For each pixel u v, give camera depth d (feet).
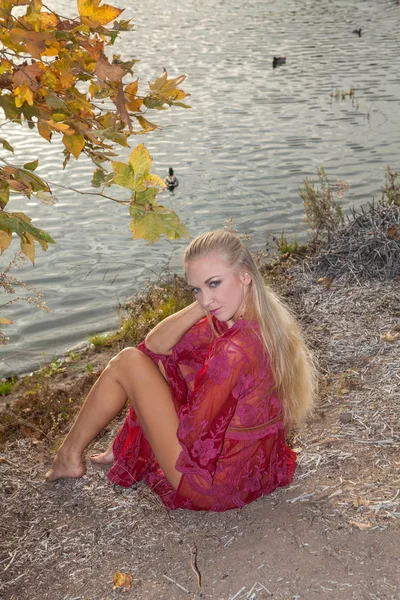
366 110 59.16
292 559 9.45
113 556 10.29
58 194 39.75
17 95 6.51
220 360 9.55
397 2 160.15
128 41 108.78
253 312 9.68
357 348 16.98
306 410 10.70
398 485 10.93
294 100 64.34
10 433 15.83
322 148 48.26
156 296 24.45
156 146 49.98
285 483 11.08
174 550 10.14
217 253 9.34
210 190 39.86
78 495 11.94
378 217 24.21
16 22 6.45
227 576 9.35
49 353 22.29
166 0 184.65
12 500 12.13
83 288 27.27
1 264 29.91
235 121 57.26
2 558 10.66
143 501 11.48
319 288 21.89
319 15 139.54
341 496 10.75
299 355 10.23
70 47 6.80
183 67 83.92
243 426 9.99
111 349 21.85
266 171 43.32
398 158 44.98
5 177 6.55
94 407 11.37
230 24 129.80
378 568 9.11
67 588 9.78
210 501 10.37
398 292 20.38
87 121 7.28
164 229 6.86
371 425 13.04
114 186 40.83
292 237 31.50
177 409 10.43
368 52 91.09
